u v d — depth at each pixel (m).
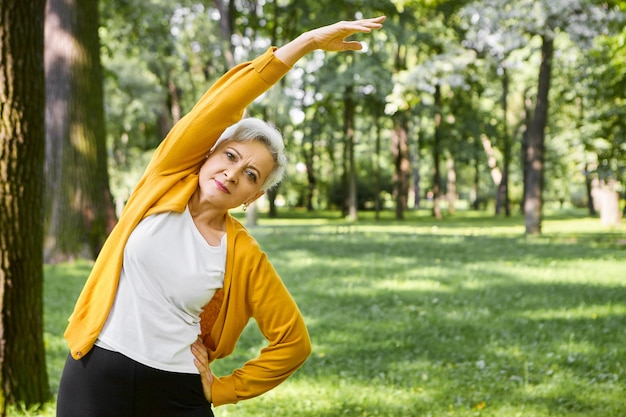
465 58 19.67
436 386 5.61
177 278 2.42
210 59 26.73
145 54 25.36
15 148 4.52
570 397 5.25
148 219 2.45
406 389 5.53
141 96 27.72
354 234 20.08
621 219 30.97
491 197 58.22
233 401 2.58
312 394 5.39
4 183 4.51
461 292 10.03
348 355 6.67
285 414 4.93
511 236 20.80
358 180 50.41
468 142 37.75
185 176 2.52
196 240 2.48
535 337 7.25
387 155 58.97
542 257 14.12
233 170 2.45
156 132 34.31
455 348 6.86
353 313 8.66
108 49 20.34
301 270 12.18
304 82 31.45
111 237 2.50
